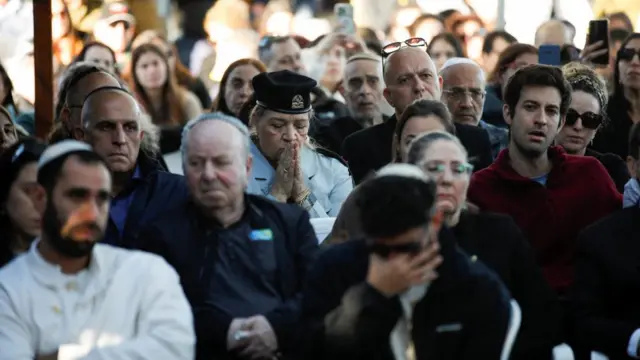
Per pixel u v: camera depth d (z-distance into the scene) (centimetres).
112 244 1538
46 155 1274
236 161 1421
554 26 2861
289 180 1744
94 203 1266
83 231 1262
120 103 1559
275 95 1752
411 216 1146
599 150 2338
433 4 3528
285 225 1441
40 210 1275
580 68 1916
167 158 2211
